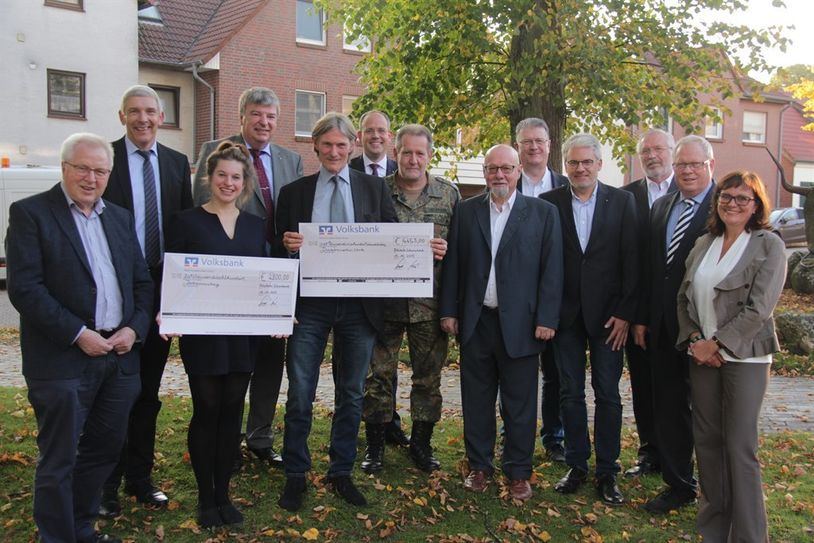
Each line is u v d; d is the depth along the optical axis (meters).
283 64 22.25
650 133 5.27
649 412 5.12
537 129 5.56
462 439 5.80
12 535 3.94
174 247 4.05
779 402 7.63
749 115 31.28
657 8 12.09
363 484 4.75
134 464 4.39
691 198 4.52
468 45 11.41
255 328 4.06
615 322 4.70
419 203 4.98
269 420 5.07
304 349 4.42
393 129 12.43
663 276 4.54
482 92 12.41
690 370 4.16
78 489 3.77
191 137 22.38
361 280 4.43
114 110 21.41
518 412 4.69
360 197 4.57
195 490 4.58
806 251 15.25
